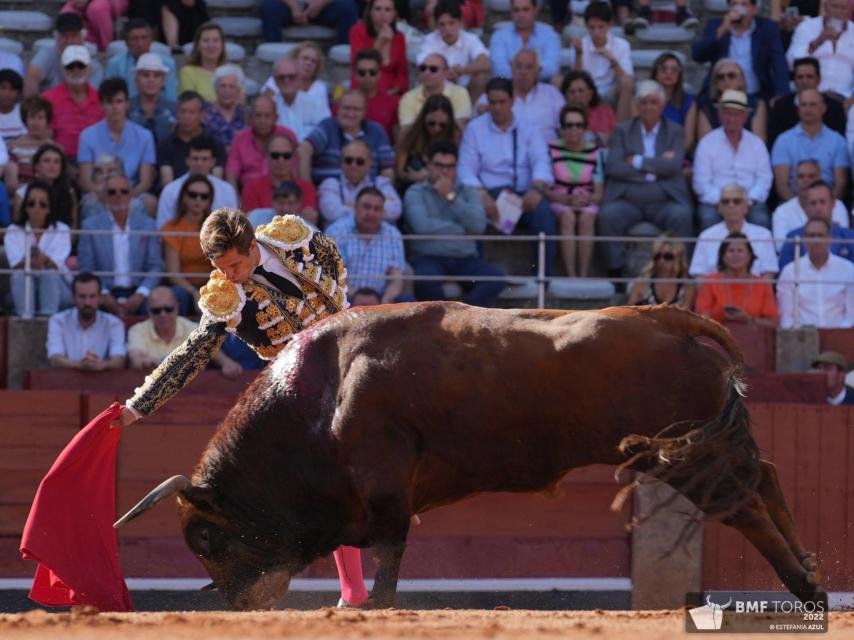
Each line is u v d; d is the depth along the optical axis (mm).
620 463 15109
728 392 14781
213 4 36125
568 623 11844
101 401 24859
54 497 15656
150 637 10602
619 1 36688
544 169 30406
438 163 28828
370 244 27625
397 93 32719
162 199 28328
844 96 33906
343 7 35219
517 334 14992
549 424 14984
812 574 14781
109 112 29625
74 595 15625
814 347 27609
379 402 15062
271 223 16234
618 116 33062
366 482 15016
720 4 37281
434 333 15156
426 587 24984
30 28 34781
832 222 29828
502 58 33281
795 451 25281
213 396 25047
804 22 35062
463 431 15070
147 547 24797
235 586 15953
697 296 28000
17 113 31094
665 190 30344
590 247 30156
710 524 24875
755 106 32594
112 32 34344
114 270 27672
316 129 30391
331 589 25016
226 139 30906
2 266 28625
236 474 15742
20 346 26641
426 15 35656
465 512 25094
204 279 28031
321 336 15555
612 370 14758
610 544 25188
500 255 30531
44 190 27531
